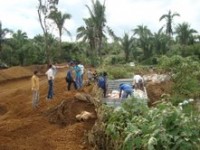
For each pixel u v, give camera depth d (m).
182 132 7.67
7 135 11.82
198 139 7.65
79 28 51.97
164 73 25.61
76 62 20.45
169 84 24.39
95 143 10.62
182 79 23.94
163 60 26.22
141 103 10.19
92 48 50.84
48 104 16.09
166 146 7.54
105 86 18.72
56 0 46.69
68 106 13.69
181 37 60.66
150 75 28.11
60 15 53.62
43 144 10.96
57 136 11.50
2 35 51.25
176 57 25.45
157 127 7.80
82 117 12.65
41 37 63.06
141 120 8.51
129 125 8.42
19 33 55.78
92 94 16.17
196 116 8.13
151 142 7.43
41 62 52.22
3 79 35.25
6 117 15.46
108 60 48.56
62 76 33.81
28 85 29.36
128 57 56.81
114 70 28.83
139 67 36.34
